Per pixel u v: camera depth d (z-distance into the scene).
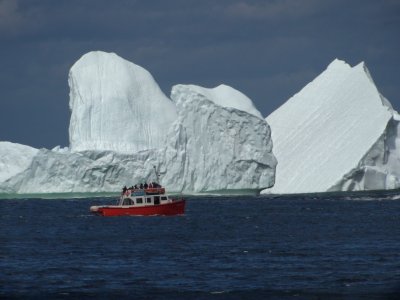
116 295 118.38
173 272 133.50
